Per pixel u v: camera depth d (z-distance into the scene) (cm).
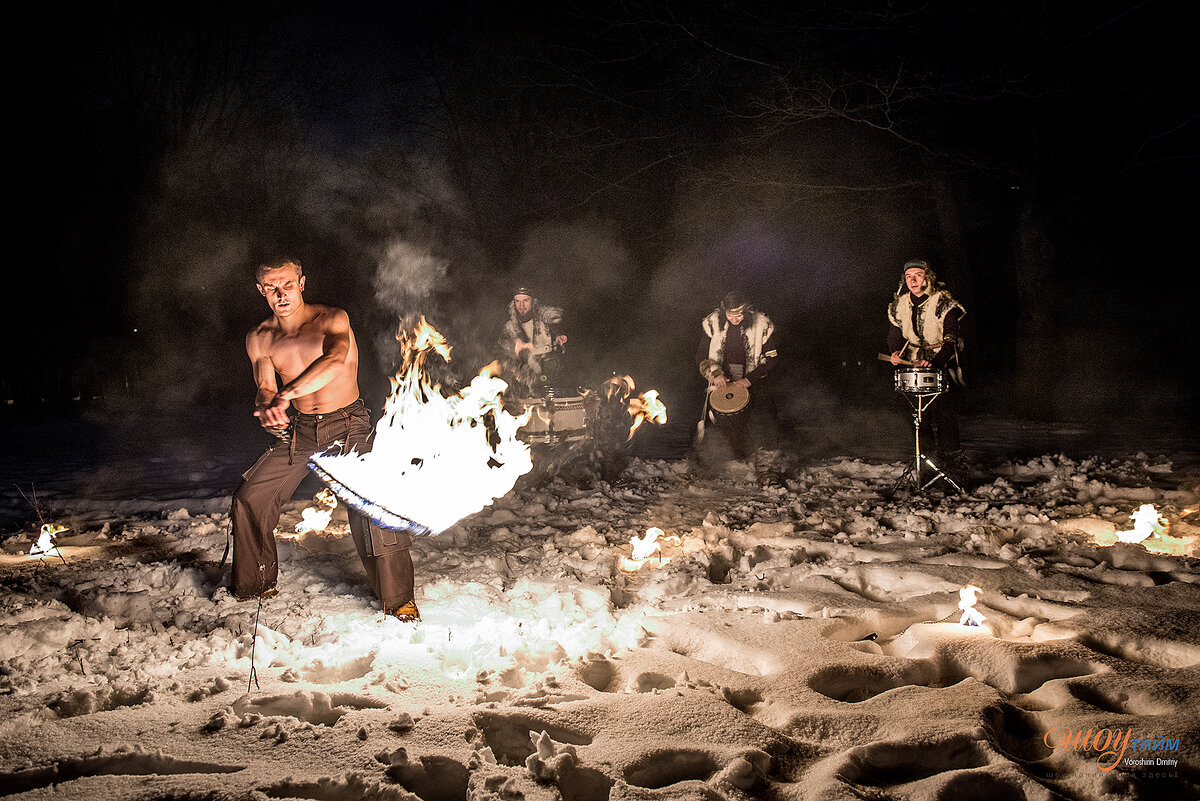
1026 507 725
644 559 607
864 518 708
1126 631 415
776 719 342
